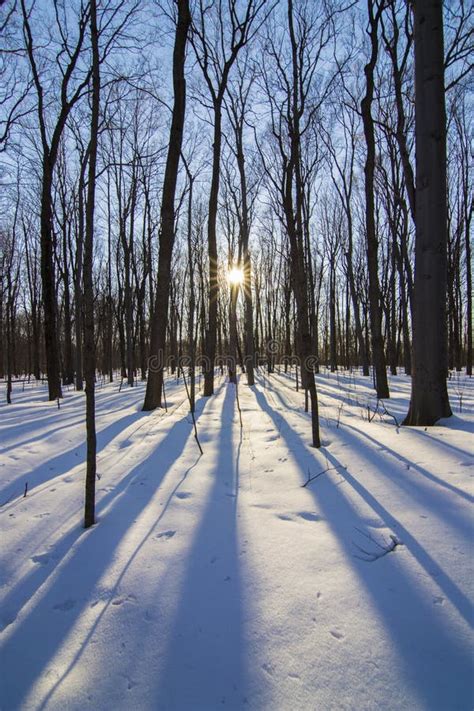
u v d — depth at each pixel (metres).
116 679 1.50
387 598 1.82
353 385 13.60
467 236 17.94
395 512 2.63
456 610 1.71
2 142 8.40
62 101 9.88
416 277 4.92
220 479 3.53
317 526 2.56
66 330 18.58
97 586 2.05
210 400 9.41
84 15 9.00
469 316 18.00
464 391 9.64
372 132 7.94
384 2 6.63
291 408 7.54
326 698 1.37
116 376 25.34
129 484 3.49
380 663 1.49
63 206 15.84
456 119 16.83
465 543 2.20
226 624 1.73
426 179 4.79
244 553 2.27
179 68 6.88
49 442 5.08
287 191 4.54
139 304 18.78
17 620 1.85
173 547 2.38
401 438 4.22
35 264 22.52
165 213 7.31
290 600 1.85
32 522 2.79
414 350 4.95
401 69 7.23
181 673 1.51
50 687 1.48
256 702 1.37
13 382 21.42
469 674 1.42
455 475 3.10
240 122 13.44
